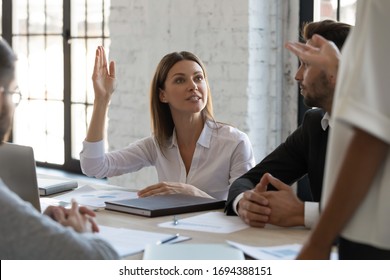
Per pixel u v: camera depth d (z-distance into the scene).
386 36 1.35
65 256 1.53
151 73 5.09
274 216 2.27
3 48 1.66
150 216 2.48
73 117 6.23
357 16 1.41
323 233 1.41
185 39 4.83
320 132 2.63
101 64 3.21
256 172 2.77
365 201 1.40
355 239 1.41
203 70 3.15
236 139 3.18
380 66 1.35
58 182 3.17
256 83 4.53
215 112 4.67
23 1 6.55
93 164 3.20
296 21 4.53
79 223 1.98
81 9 6.05
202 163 3.17
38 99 6.52
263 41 4.54
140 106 5.19
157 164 3.31
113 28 5.34
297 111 4.59
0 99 1.66
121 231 2.22
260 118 4.58
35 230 1.52
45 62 6.41
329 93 2.24
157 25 5.01
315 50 1.76
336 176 1.39
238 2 4.47
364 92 1.34
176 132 3.22
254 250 1.94
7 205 1.52
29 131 6.64
